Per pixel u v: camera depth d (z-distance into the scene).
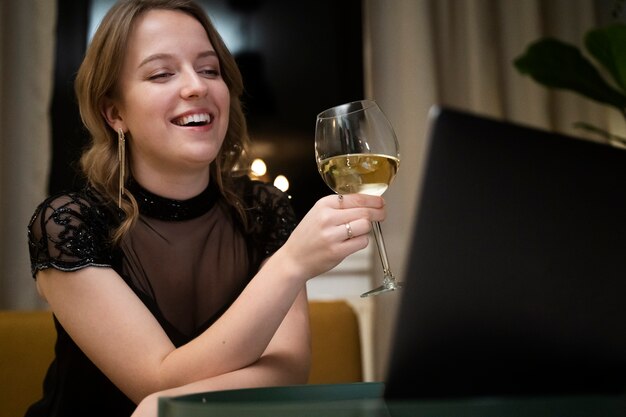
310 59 2.95
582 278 0.56
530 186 0.55
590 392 0.57
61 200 1.28
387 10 2.78
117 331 1.12
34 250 1.24
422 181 0.52
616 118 2.91
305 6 2.96
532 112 2.82
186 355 1.03
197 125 1.30
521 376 0.55
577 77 2.09
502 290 0.54
